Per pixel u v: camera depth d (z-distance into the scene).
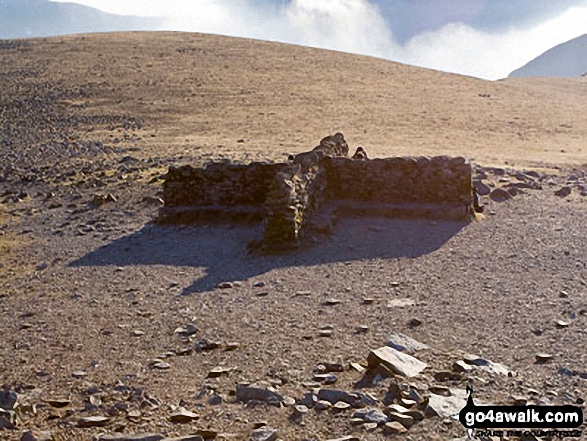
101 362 9.34
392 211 18.70
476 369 8.30
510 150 35.75
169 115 49.75
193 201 19.28
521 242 16.00
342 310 11.48
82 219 20.38
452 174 18.84
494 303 11.53
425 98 57.78
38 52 80.75
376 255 15.41
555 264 14.09
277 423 6.99
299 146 34.97
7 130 45.47
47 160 32.75
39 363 9.38
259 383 8.08
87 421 7.02
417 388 7.67
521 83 79.06
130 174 26.33
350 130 42.47
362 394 7.46
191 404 7.64
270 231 15.97
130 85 61.97
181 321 11.21
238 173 19.03
